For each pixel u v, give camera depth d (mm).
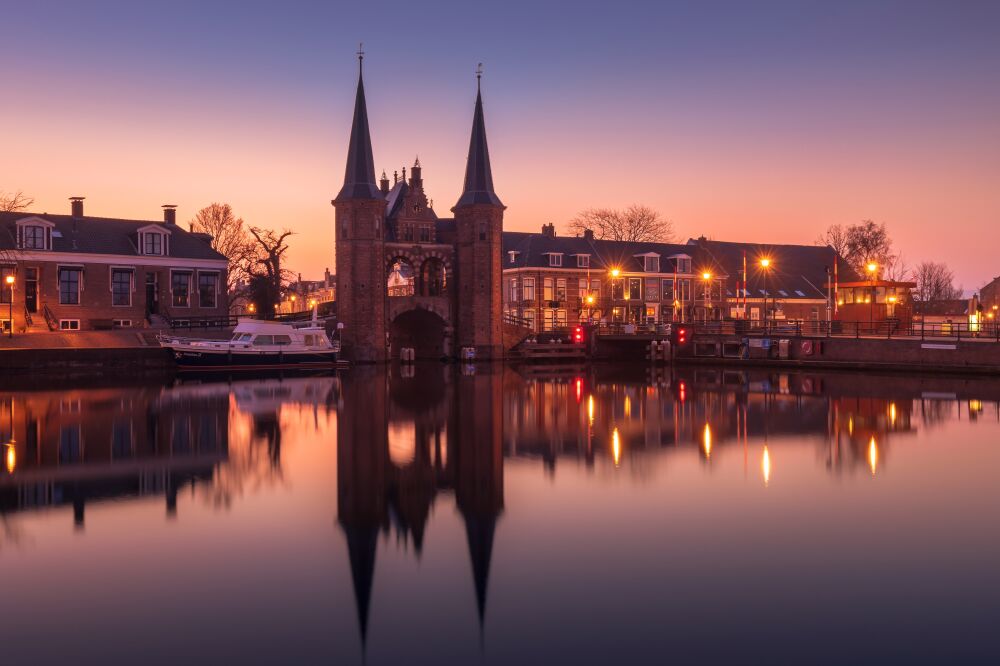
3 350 45188
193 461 20562
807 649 9914
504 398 35562
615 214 96688
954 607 11086
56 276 53469
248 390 38188
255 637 10266
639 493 17359
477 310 63375
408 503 16500
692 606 11164
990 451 22406
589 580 12141
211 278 59562
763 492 17453
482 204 63000
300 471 19453
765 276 85438
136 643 10055
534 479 18719
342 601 11398
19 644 9977
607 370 55562
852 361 52750
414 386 41250
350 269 59188
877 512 15766
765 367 57406
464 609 11117
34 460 20438
